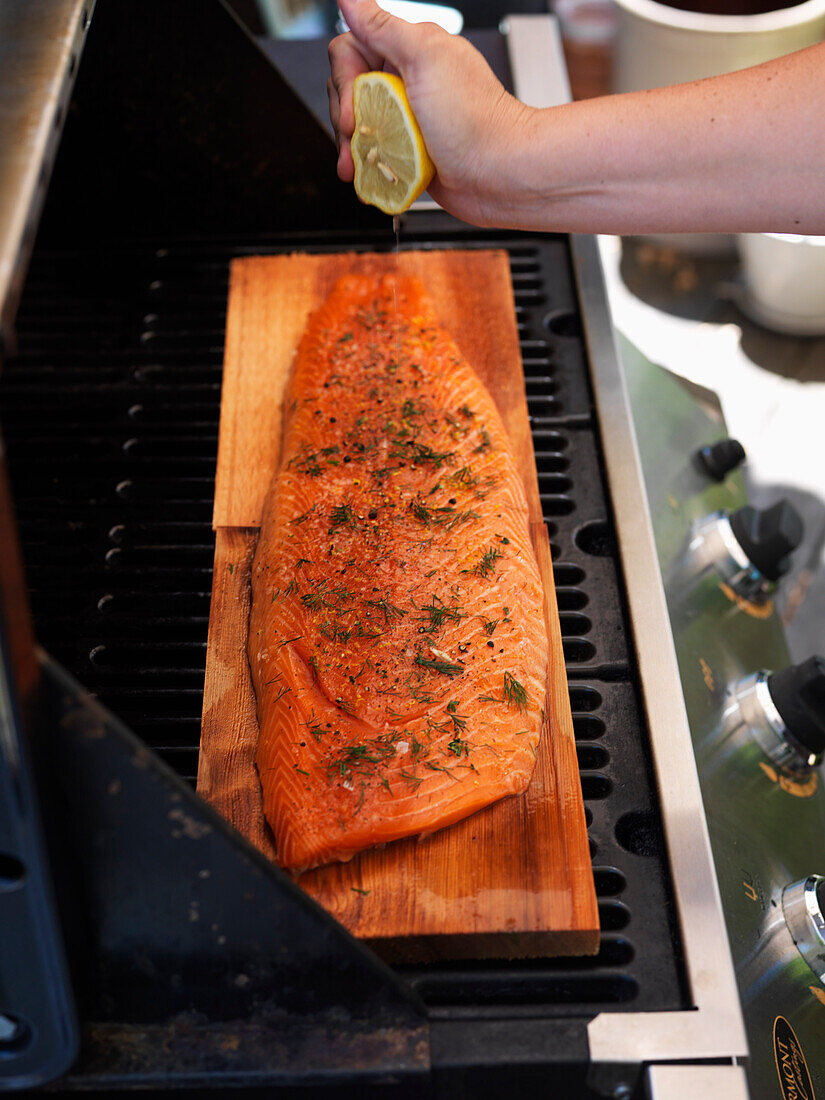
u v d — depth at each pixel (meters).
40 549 0.66
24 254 0.43
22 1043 0.47
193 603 0.64
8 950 0.45
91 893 0.47
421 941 0.54
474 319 0.73
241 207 0.76
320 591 0.62
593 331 0.72
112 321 0.75
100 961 0.48
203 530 0.67
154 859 0.46
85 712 0.44
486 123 0.59
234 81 0.70
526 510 0.65
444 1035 0.50
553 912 0.54
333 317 0.72
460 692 0.59
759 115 0.57
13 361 0.73
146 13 0.67
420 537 0.63
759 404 0.99
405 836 0.56
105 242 0.77
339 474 0.66
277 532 0.64
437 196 0.65
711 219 0.60
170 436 0.70
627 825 0.57
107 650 0.63
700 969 0.52
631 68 0.99
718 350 1.01
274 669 0.60
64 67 0.47
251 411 0.70
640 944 0.54
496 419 0.68
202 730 0.60
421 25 0.59
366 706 0.59
